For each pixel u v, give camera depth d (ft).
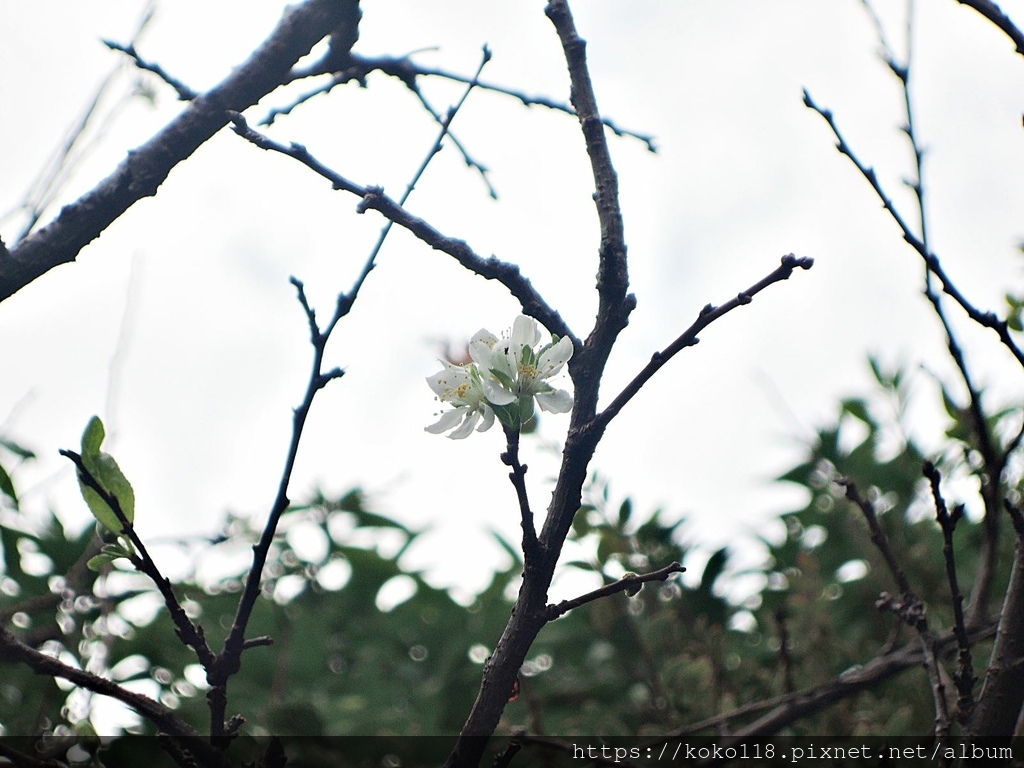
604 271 2.17
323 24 2.46
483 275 2.25
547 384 2.12
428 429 2.15
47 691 2.77
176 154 2.39
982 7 2.38
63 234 2.35
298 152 2.26
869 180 2.39
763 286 2.08
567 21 2.34
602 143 2.26
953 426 2.91
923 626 2.44
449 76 2.63
